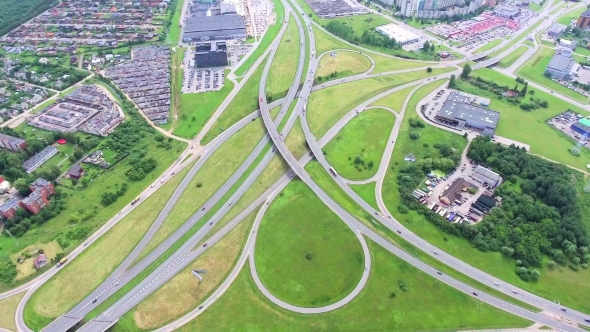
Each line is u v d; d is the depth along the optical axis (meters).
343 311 198.12
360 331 189.75
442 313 195.12
